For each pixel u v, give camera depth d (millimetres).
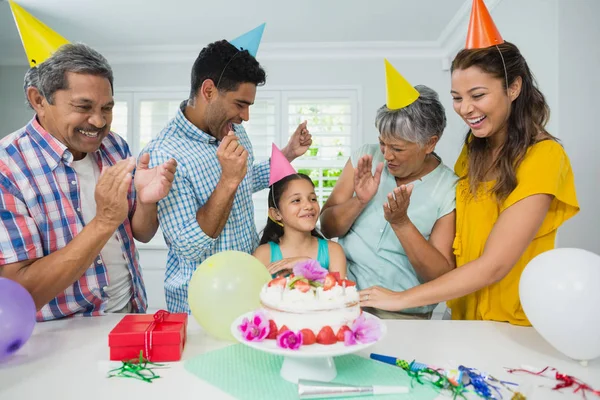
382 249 1438
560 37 2191
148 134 3971
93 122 1098
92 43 3734
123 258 1328
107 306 1289
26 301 907
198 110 1337
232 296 967
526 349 960
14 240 1028
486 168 1222
